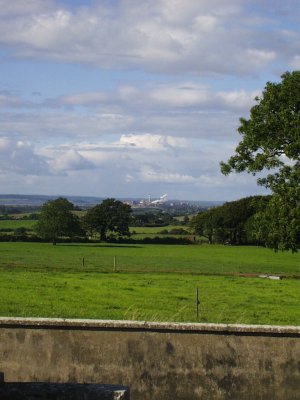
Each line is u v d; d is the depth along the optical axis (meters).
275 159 60.00
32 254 104.56
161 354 11.50
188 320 26.39
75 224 155.38
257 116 62.41
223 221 157.25
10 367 11.64
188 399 11.42
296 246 59.34
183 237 167.12
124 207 167.62
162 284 50.47
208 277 59.62
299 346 11.38
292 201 59.16
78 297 37.72
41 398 6.57
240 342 11.44
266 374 11.38
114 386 6.65
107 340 11.59
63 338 11.65
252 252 127.06
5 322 11.65
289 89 60.38
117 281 51.31
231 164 63.41
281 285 53.47
